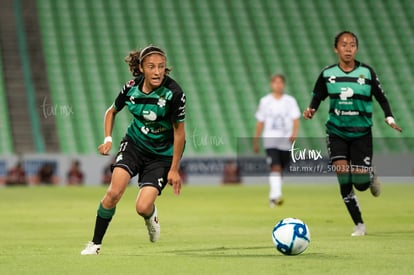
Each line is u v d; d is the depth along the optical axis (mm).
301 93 130500
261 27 139750
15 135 117938
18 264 30328
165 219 55375
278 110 68250
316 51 137375
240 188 98125
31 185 101938
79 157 103125
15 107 121375
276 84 68688
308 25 140750
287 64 135000
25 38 131375
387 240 39500
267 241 40031
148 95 32188
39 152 116562
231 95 129000
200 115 124812
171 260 31250
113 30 135375
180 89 32188
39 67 128000
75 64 129625
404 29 141500
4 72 126000
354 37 41781
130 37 134875
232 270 28047
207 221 53688
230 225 50594
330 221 52688
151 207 33719
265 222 52875
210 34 137625
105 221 33062
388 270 27953
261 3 143000
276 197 67000
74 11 136625
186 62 133125
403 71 135750
